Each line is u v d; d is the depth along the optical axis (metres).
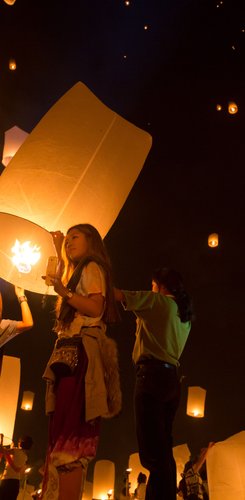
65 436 2.61
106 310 2.90
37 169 3.69
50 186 3.72
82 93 3.68
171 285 3.99
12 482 6.53
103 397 2.68
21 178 3.68
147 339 3.72
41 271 3.72
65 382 2.72
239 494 4.62
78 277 2.92
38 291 3.74
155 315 3.72
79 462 2.59
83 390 2.69
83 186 3.78
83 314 2.84
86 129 3.72
